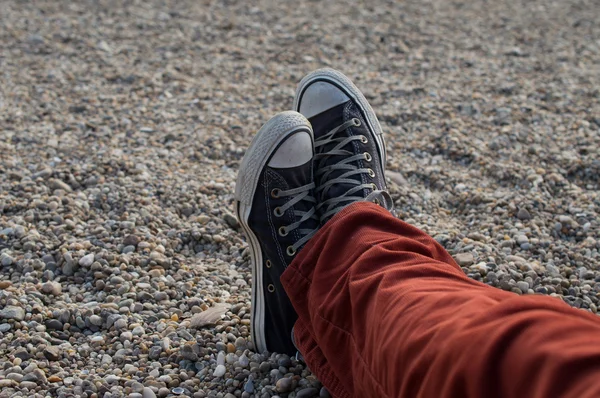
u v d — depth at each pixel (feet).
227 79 6.82
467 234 4.97
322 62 7.20
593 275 4.61
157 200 5.21
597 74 7.02
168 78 6.78
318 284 3.63
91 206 5.10
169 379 3.91
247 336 4.19
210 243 4.93
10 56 7.04
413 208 5.23
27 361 3.97
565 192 5.38
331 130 4.58
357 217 3.69
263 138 4.06
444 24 8.36
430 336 3.05
